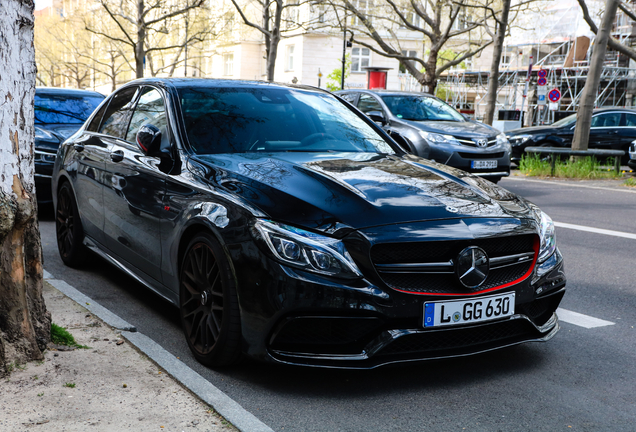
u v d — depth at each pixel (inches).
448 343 129.8
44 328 131.3
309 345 124.1
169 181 154.6
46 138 322.0
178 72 2226.9
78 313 157.0
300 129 178.4
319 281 119.5
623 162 677.3
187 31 1336.1
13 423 103.7
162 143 166.6
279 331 121.7
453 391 130.6
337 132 182.9
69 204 219.1
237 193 135.0
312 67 1962.4
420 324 124.1
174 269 150.5
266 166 147.9
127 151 180.5
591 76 594.2
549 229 146.5
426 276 125.7
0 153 117.1
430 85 1016.2
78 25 1761.8
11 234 122.0
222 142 164.6
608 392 132.1
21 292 125.0
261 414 117.6
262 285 122.1
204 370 136.7
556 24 1469.0
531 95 1537.9
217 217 132.8
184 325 145.3
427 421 116.9
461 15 997.8
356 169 151.2
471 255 126.6
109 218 185.9
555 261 143.3
